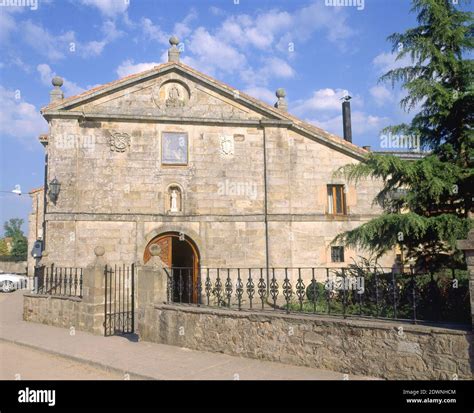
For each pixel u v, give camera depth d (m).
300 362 7.20
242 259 18.55
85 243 17.19
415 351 6.06
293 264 18.88
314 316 7.32
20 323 12.99
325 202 19.69
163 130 18.52
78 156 17.59
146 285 9.78
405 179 10.27
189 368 7.26
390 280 8.09
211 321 8.41
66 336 10.55
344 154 20.16
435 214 10.16
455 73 10.33
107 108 18.08
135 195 17.92
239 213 18.81
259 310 8.15
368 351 6.51
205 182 18.69
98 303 11.12
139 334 9.80
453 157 10.31
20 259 46.12
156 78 18.66
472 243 5.60
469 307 6.41
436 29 10.37
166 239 18.27
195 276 10.97
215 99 19.16
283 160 19.36
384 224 9.62
